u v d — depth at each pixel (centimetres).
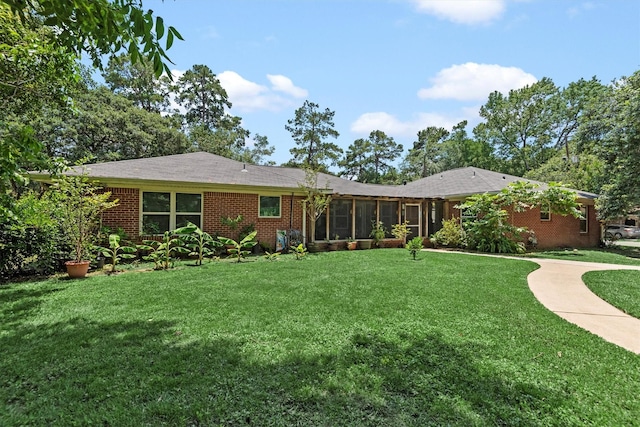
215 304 506
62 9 213
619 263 1026
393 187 2017
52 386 271
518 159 3575
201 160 1323
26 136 287
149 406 243
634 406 253
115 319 435
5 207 350
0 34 466
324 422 230
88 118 1738
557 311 502
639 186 1360
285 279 695
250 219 1182
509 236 1367
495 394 267
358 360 321
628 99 1410
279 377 287
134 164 1112
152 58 223
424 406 249
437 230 1688
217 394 260
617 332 417
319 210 1312
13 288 611
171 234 901
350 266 876
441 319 445
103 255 876
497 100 3694
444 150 4012
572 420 235
